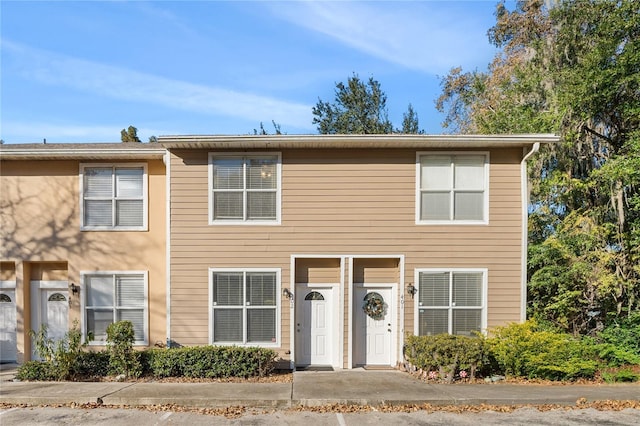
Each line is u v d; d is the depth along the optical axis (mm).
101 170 11266
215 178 10648
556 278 11891
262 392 8031
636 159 11312
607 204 13070
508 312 10438
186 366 9547
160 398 7676
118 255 11148
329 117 27906
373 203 10594
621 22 11914
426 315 10453
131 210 11234
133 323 11039
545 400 7535
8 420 6848
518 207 10539
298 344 10688
